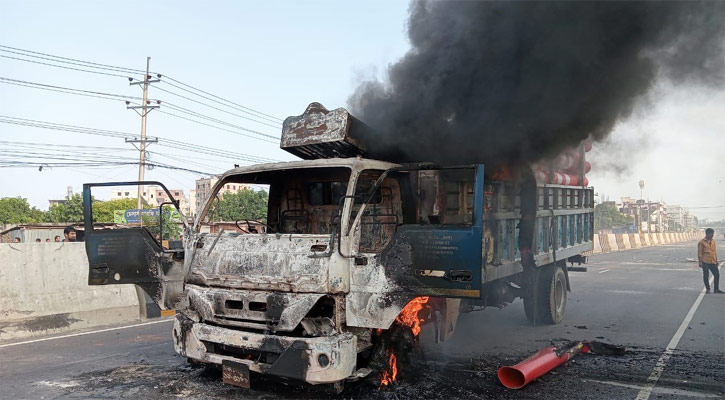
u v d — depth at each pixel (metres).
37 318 8.16
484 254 6.16
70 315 8.60
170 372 5.80
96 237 5.81
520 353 6.80
